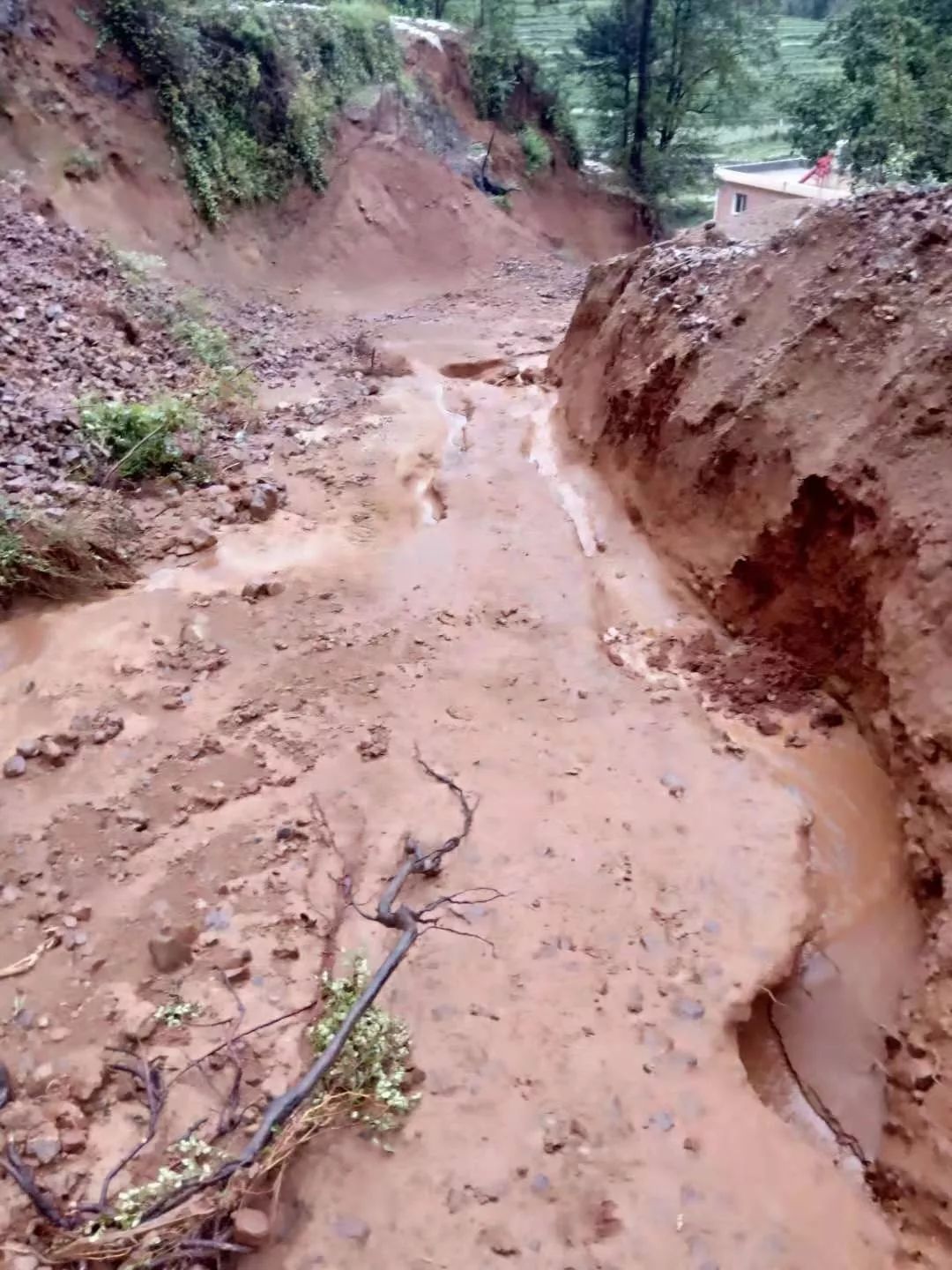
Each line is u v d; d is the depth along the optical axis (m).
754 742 5.90
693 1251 3.38
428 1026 4.12
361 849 5.02
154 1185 3.29
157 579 7.56
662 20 21.91
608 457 9.03
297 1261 3.32
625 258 10.32
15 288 10.28
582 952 4.48
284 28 17.80
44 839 5.07
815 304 6.92
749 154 24.55
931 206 6.54
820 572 6.24
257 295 15.55
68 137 13.69
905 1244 3.45
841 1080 4.15
